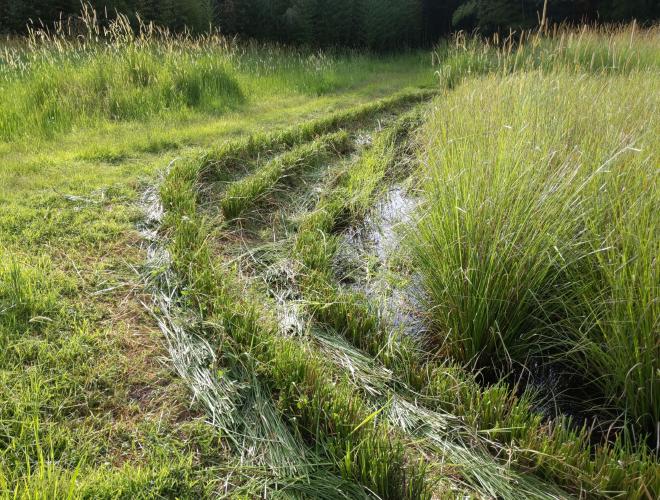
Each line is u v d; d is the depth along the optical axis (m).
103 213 3.54
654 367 2.21
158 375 2.28
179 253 3.11
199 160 4.55
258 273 3.37
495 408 2.22
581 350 2.55
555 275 2.63
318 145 5.58
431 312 3.01
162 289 2.85
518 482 1.96
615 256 2.46
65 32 9.73
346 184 4.92
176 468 1.81
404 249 3.57
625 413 2.24
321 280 3.15
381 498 1.80
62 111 5.49
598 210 2.64
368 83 10.89
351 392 2.25
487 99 4.83
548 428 2.24
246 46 13.57
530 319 2.74
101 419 2.00
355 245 4.03
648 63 8.28
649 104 4.39
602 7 15.95
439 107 6.14
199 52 8.25
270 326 2.67
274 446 1.99
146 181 4.14
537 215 2.64
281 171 4.73
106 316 2.59
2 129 4.89
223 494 1.77
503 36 17.58
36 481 1.58
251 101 7.77
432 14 21.66
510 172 2.88
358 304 3.03
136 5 11.67
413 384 2.48
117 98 6.06
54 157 4.45
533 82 5.34
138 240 3.31
